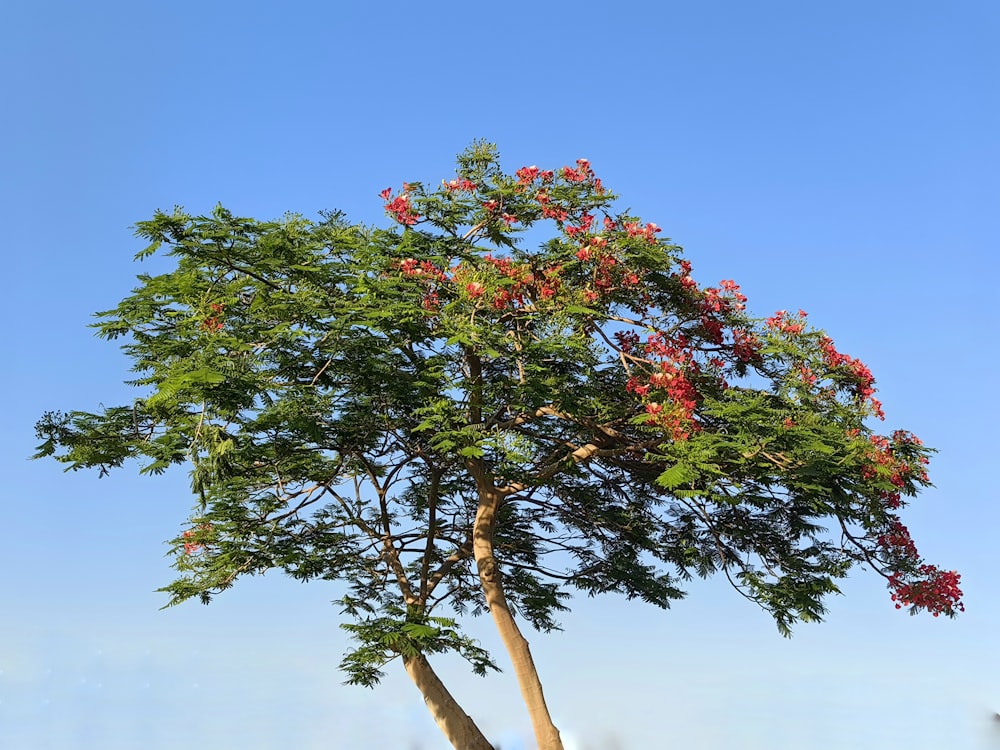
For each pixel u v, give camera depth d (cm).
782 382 1653
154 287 1536
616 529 1961
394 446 1792
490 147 1697
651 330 1678
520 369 1509
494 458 1725
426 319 1505
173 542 1764
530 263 1677
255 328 1523
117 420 1627
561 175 1708
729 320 1727
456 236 1700
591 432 1720
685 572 1958
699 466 1363
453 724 1736
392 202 1675
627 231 1655
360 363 1562
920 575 1727
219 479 1344
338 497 1836
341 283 1598
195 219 1529
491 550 1747
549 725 1631
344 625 1474
